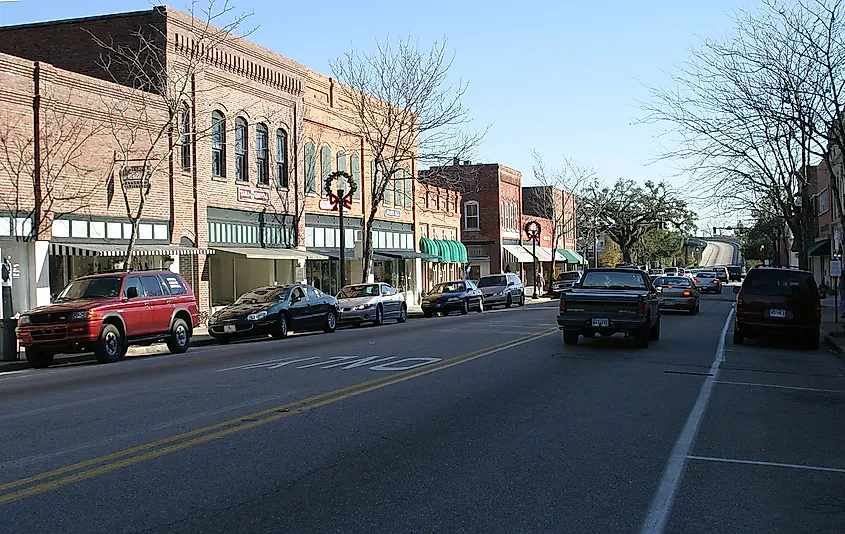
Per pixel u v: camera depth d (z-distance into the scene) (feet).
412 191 150.10
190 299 66.33
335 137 124.67
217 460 24.90
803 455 27.09
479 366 48.19
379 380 41.86
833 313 103.55
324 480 22.76
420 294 155.33
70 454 25.64
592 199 260.42
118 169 81.35
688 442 28.58
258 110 104.63
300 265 109.09
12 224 70.08
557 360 51.70
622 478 23.58
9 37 94.53
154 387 40.60
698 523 19.70
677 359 53.72
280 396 36.78
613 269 65.98
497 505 20.71
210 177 95.25
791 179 92.27
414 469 24.11
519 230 212.84
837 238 143.02
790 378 45.91
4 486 21.95
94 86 78.38
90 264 79.36
